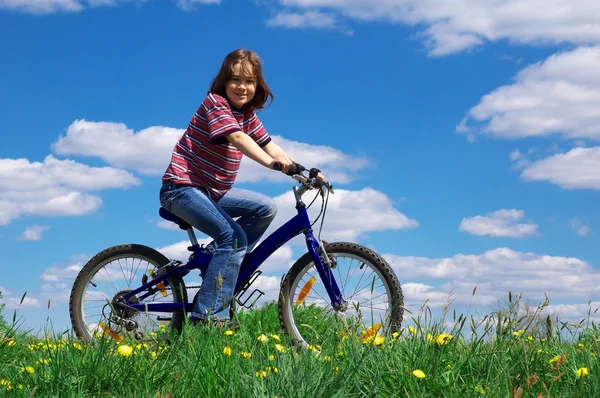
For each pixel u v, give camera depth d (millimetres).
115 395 2701
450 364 2924
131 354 2979
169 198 4527
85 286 5023
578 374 2771
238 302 4465
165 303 4734
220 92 4574
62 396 2553
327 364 2754
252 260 4488
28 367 2871
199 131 4523
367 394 2691
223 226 4379
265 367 2822
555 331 3328
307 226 4398
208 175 4504
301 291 4430
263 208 4555
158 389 2660
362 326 3359
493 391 2645
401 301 4195
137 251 4965
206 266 4664
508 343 3090
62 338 3262
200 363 2889
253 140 4609
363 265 4352
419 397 2611
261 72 4551
